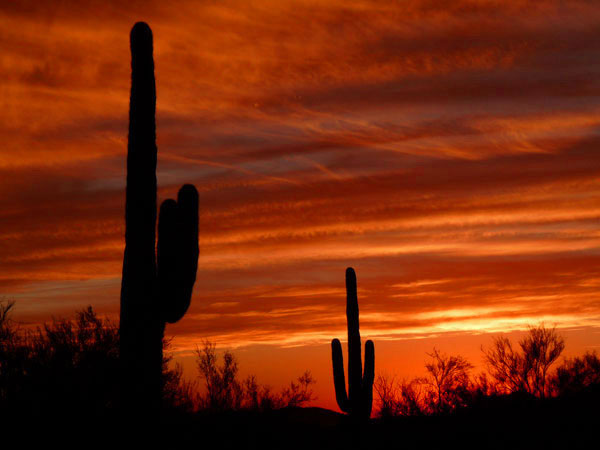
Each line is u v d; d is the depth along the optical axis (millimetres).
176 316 10195
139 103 10719
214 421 20141
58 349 15953
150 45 10953
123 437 9828
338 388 19484
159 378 10078
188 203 10273
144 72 10789
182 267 10094
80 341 16297
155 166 10719
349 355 19688
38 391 15445
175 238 10141
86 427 15203
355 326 19766
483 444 21500
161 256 10180
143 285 10172
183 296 10117
